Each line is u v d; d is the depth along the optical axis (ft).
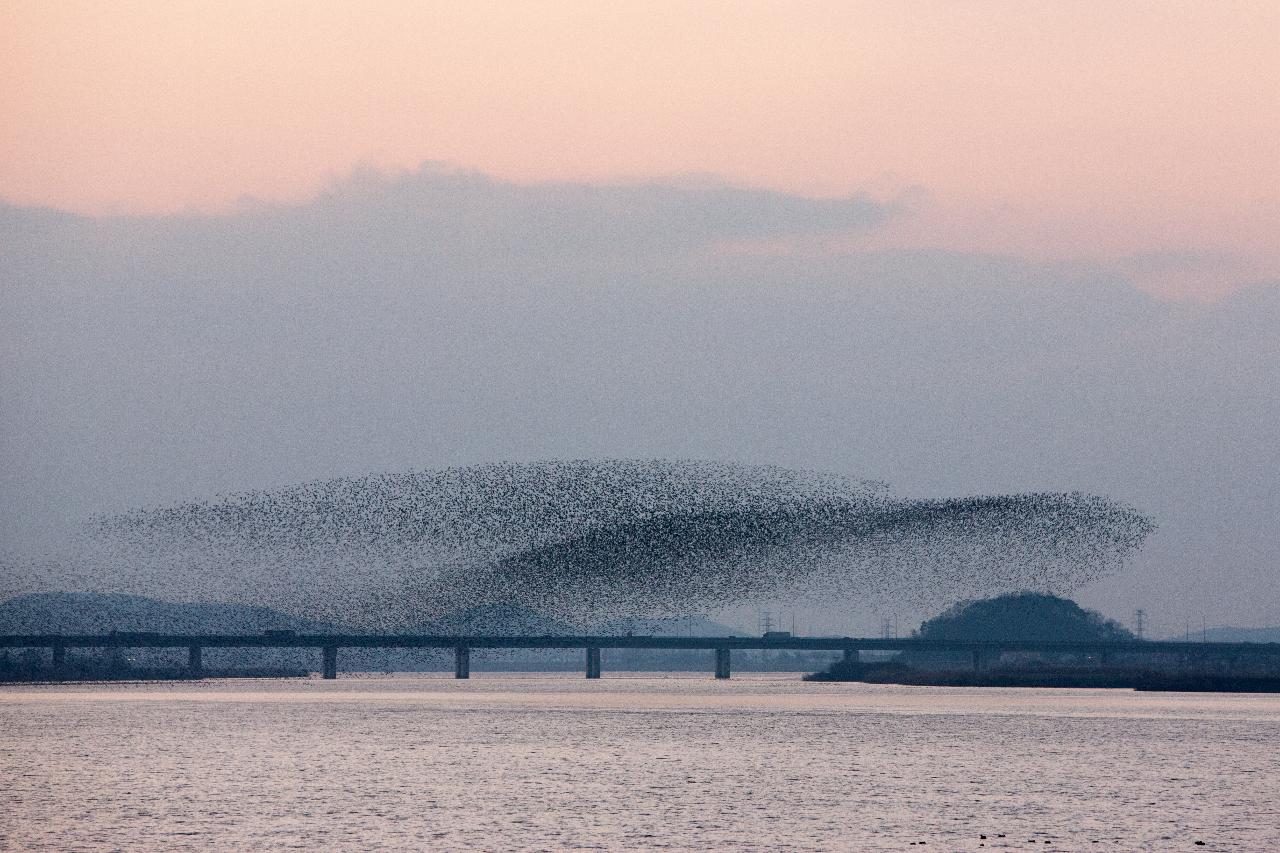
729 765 413.18
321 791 352.49
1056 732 531.09
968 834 293.02
